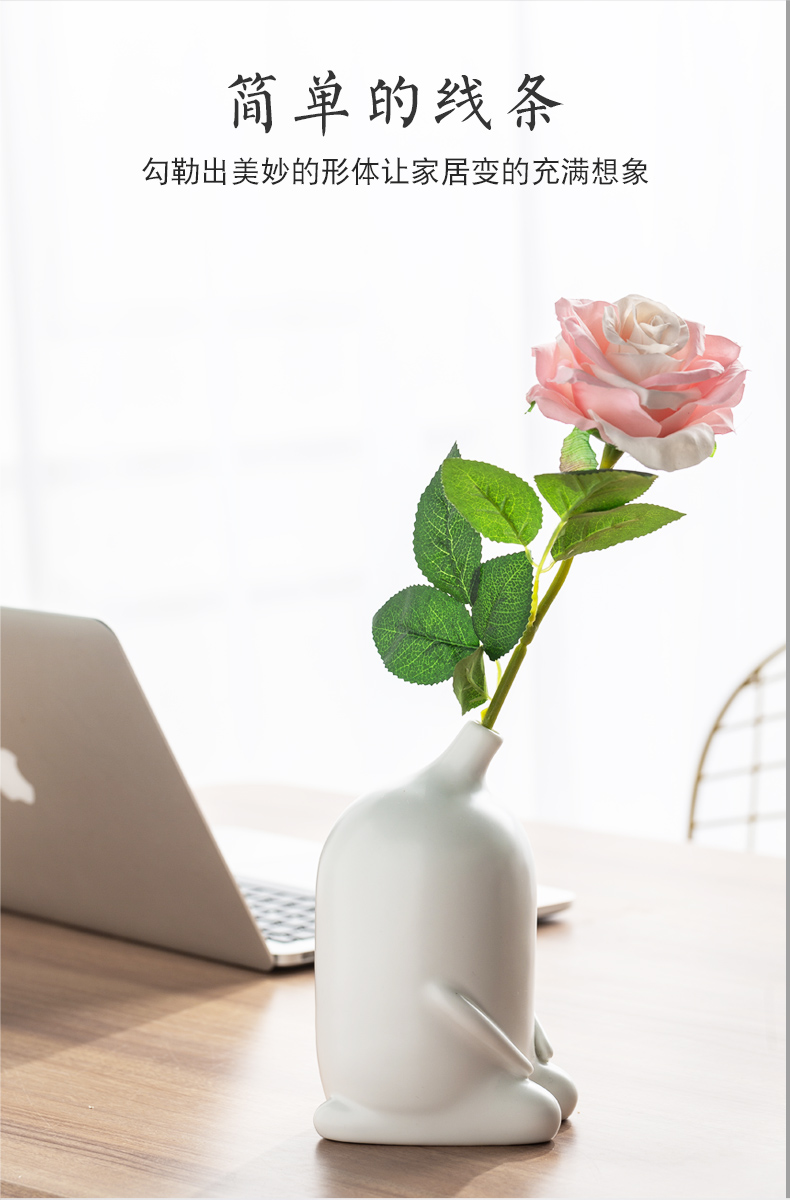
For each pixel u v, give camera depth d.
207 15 2.57
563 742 2.67
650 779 2.65
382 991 0.64
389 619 0.65
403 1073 0.64
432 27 2.59
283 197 2.63
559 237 2.58
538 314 2.60
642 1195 0.59
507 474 0.61
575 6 2.54
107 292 2.55
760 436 2.53
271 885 1.07
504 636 0.64
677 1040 0.79
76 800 0.89
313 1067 0.75
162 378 2.60
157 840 0.87
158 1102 0.70
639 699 2.65
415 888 0.63
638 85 2.52
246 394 2.65
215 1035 0.80
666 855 1.23
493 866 0.63
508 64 2.57
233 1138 0.66
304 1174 0.62
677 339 0.58
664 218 2.52
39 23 2.47
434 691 2.78
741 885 1.13
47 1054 0.77
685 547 2.60
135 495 2.61
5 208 2.47
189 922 0.92
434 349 2.65
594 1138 0.66
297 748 2.75
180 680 2.67
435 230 2.63
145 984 0.89
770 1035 0.80
